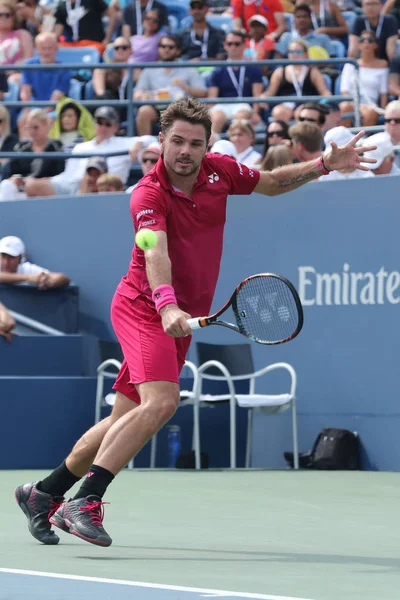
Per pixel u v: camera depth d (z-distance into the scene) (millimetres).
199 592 7688
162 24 31969
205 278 10594
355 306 22031
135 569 9125
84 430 22391
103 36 33469
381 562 9898
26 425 22031
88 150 26703
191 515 14055
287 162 22547
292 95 28484
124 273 24344
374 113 27094
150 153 24156
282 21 32594
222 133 28156
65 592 7676
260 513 14320
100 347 22906
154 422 10172
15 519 13414
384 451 21562
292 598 7500
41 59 30531
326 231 22391
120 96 29781
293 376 21859
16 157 25969
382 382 21641
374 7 30312
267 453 23016
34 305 24328
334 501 15859
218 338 23609
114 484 18281
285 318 10492
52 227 25156
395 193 21562
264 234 23156
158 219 10164
